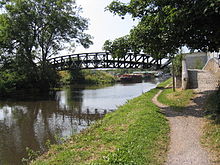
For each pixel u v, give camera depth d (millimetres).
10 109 21703
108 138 7770
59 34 36750
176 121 9453
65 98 28516
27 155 9508
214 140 6711
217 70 19500
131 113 11328
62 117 17578
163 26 9430
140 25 12562
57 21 34062
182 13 7992
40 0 33531
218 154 5836
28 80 35062
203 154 5980
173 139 7344
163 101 14945
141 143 6875
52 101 26203
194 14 8062
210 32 9055
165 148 6609
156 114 10484
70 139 9086
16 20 32031
